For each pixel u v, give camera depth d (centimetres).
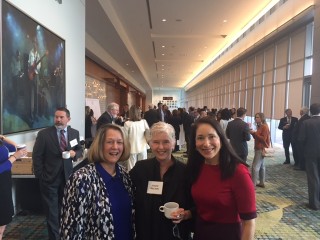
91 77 1034
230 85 1482
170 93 4116
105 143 139
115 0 702
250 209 137
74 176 128
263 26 946
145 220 148
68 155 276
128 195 145
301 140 404
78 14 532
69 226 121
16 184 350
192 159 154
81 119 557
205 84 2238
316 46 654
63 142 284
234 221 143
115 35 847
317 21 650
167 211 140
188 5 754
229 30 1020
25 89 317
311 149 397
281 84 900
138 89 2641
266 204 422
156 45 1253
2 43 268
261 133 489
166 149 152
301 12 704
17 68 299
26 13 317
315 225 348
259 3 748
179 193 153
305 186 517
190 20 886
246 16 853
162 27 966
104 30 792
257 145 493
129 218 142
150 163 160
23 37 311
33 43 336
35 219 339
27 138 334
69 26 478
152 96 4006
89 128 730
